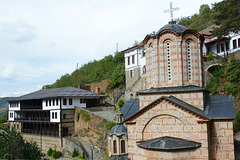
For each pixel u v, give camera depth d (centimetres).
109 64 9300
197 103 2131
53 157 4884
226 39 4784
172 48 2308
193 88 2194
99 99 5891
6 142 3134
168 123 2050
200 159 1902
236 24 4006
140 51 5638
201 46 2422
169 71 2325
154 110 2095
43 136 5672
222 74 4072
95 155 3959
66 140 4994
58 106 5244
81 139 4919
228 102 2136
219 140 2022
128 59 6003
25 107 6500
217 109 2083
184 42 2309
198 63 2352
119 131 2466
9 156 2928
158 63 2347
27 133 6266
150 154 1942
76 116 5253
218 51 5100
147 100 2280
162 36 2342
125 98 5678
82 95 5475
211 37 5281
